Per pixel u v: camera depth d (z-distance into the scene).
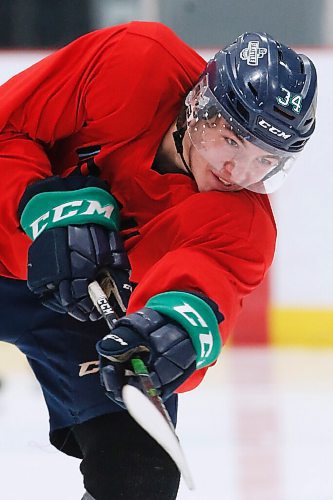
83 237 6.95
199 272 6.74
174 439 5.63
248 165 7.10
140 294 6.76
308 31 16.48
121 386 6.15
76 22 16.31
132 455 7.16
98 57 7.64
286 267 15.47
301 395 12.98
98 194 7.18
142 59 7.54
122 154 7.57
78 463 10.38
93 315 6.96
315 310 15.45
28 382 13.18
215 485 9.99
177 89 7.58
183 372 6.27
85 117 7.68
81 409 7.71
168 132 7.55
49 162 7.73
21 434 11.26
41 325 8.09
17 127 7.75
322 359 14.76
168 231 7.34
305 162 15.45
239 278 7.17
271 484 10.04
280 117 6.90
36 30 16.25
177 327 6.32
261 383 13.48
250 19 16.50
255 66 6.98
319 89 15.49
